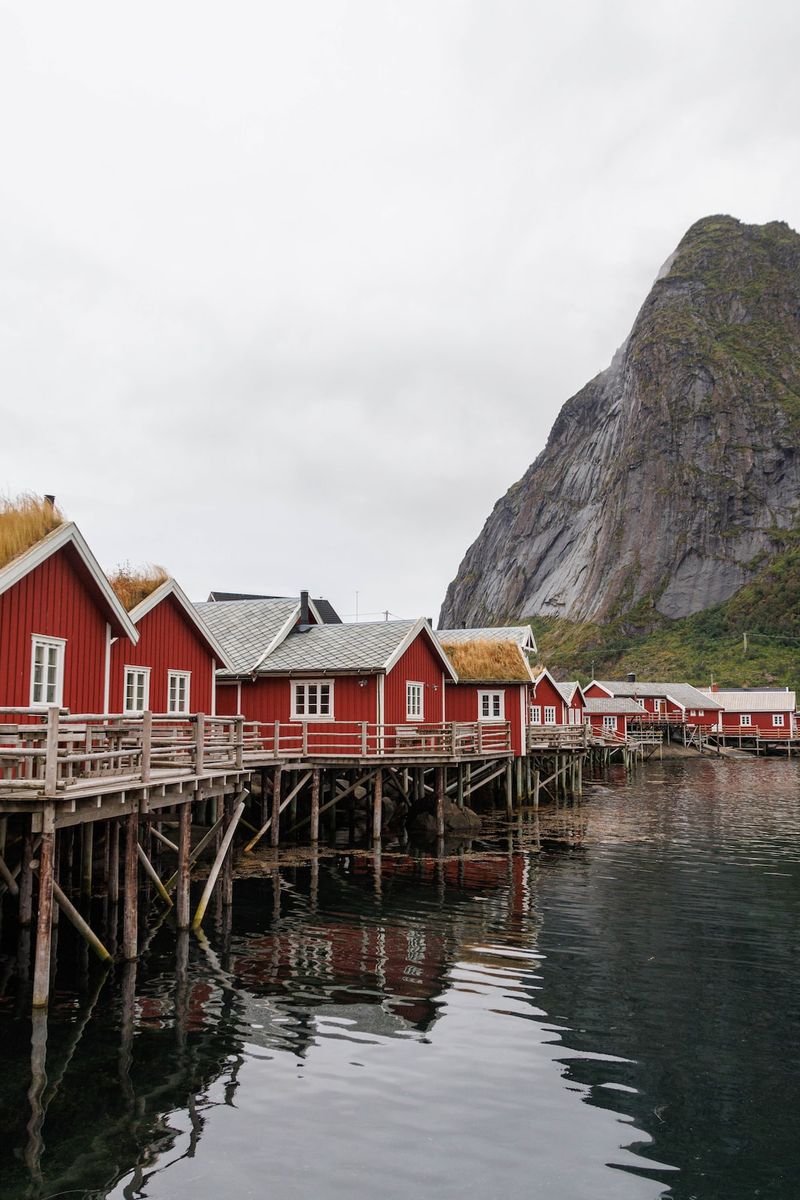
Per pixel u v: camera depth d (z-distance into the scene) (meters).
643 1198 7.27
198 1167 7.59
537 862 23.05
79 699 16.91
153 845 19.39
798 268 190.00
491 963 13.62
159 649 21.39
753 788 47.56
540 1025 11.00
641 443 167.88
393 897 18.38
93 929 14.98
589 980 12.83
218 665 24.81
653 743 75.62
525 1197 7.27
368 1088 9.15
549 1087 9.27
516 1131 8.34
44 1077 9.22
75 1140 7.99
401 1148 7.98
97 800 11.94
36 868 14.85
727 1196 7.32
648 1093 9.16
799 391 164.25
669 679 120.81
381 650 28.67
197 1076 9.32
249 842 24.36
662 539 153.75
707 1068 9.78
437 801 28.11
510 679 36.62
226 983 12.34
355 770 28.80
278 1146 7.98
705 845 26.39
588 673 132.88
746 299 184.12
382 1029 10.77
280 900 17.97
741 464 154.00
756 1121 8.61
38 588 15.53
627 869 22.09
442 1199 7.21
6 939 14.13
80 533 16.06
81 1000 11.50
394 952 14.16
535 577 187.12
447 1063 9.80
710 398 163.88
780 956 14.19
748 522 148.62
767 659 118.12
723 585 142.12
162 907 16.83
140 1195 7.16
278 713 28.89
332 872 21.25
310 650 29.52
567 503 191.62
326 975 12.84
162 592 21.00
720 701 90.75
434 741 32.09
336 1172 7.57
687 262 196.50
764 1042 10.52
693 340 174.12
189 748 15.52
